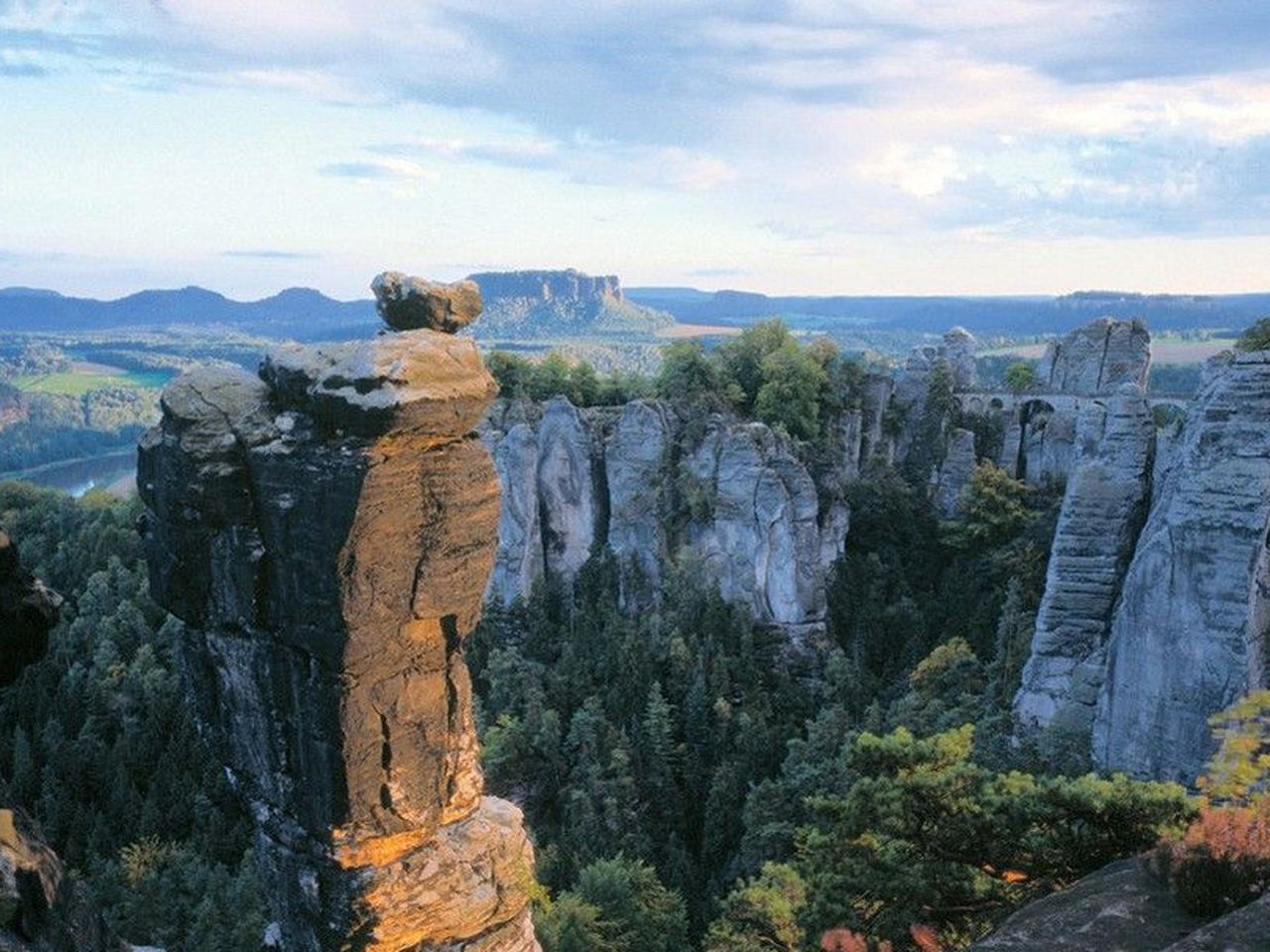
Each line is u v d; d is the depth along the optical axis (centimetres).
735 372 12025
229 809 8862
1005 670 7781
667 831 8225
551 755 8475
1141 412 6994
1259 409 5519
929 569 11019
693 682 9306
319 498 2189
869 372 12169
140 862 7794
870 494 11144
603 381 13025
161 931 7100
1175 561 5566
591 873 6500
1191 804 2825
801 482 10212
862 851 3083
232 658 2461
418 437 2200
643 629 9994
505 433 11444
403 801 2411
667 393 11631
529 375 12556
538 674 9531
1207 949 1908
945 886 2994
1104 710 5988
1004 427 11712
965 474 11506
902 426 12188
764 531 10150
